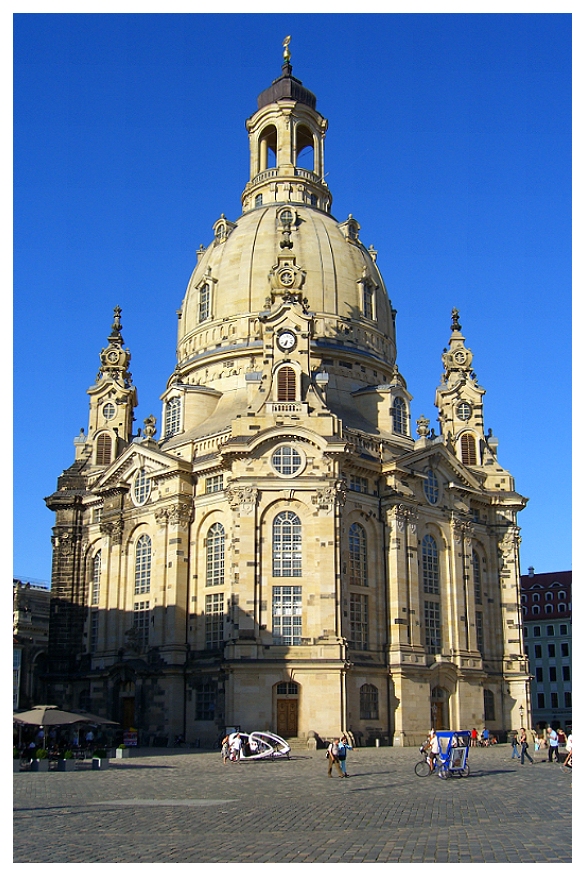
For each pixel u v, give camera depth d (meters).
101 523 100.69
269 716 78.69
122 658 93.38
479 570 104.06
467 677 94.44
